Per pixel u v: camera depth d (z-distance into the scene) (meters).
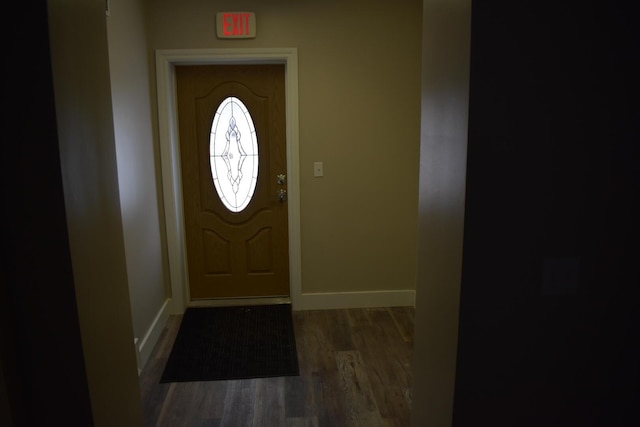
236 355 2.98
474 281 1.19
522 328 1.22
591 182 1.17
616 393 1.27
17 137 1.17
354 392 2.56
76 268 1.26
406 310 3.69
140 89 3.03
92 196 1.38
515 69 1.11
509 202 1.16
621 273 1.21
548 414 1.28
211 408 2.43
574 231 1.18
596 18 1.10
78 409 1.30
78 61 1.31
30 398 1.29
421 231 1.53
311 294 3.69
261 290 3.85
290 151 3.48
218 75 3.48
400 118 3.47
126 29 2.75
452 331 1.26
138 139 2.95
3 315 1.21
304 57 3.35
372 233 3.63
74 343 1.27
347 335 3.26
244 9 3.26
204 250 3.76
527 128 1.13
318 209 3.56
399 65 3.40
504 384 1.26
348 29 3.34
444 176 1.30
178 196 3.56
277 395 2.54
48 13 1.14
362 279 3.70
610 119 1.14
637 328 1.24
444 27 1.27
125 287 1.64
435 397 1.42
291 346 3.10
